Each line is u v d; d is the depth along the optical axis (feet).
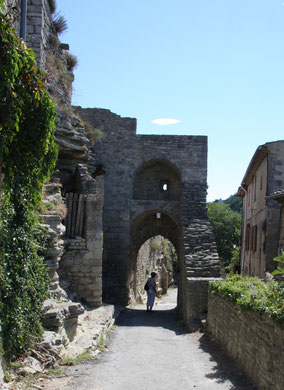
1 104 17.48
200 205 68.13
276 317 19.54
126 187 69.56
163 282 122.11
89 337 31.60
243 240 79.36
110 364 26.91
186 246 59.77
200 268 54.65
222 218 157.69
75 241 42.91
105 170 69.62
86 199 43.91
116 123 70.59
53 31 53.62
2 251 21.35
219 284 37.14
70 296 40.01
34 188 24.29
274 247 51.34
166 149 70.59
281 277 38.32
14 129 20.02
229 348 30.91
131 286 74.90
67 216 43.55
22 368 21.11
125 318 55.26
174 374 25.23
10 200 22.45
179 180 74.49
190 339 39.63
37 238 29.17
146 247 103.96
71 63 60.80
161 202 69.62
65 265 42.65
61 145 50.83
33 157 21.16
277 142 54.08
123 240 68.54
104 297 66.08
